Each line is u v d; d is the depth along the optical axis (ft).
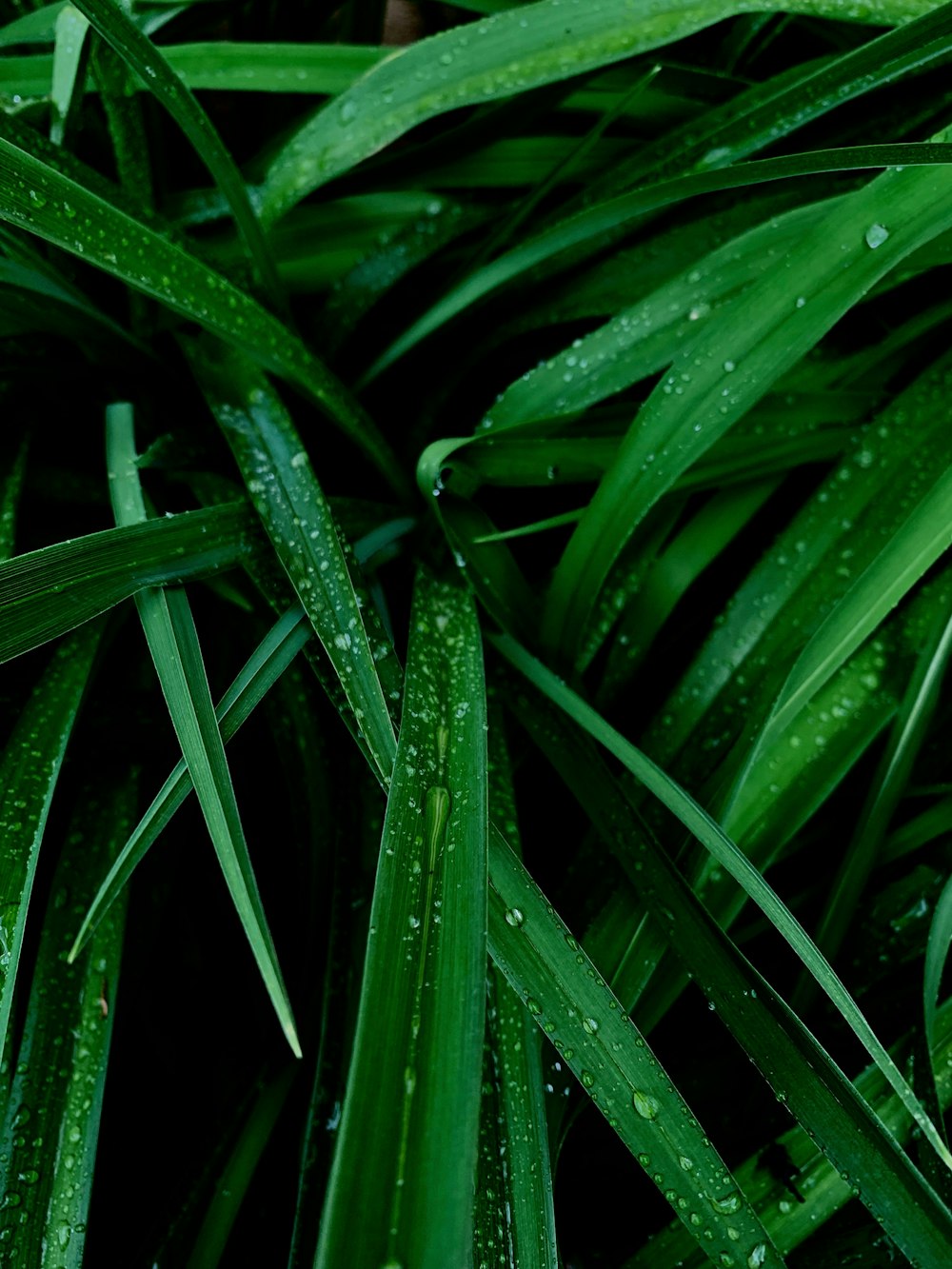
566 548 1.94
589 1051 1.75
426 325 2.02
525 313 2.09
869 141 2.04
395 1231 1.57
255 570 1.90
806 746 1.96
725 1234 1.75
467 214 2.09
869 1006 2.00
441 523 1.94
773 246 1.95
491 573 2.00
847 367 2.04
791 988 2.03
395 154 2.06
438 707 1.83
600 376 1.97
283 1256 1.95
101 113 2.12
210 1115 2.02
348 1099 1.60
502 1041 1.82
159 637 1.81
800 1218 1.87
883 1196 1.76
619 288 2.06
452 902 1.69
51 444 2.11
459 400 2.16
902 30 1.86
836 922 1.97
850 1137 1.77
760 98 2.01
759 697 1.98
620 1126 1.74
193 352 2.01
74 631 1.94
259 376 1.98
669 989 1.91
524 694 1.98
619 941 1.89
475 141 2.06
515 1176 1.77
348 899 1.94
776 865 2.08
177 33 2.15
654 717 2.01
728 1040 2.02
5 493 2.00
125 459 1.93
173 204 2.10
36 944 1.96
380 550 2.00
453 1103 1.61
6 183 1.75
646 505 1.91
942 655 1.96
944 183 1.85
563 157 2.08
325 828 1.99
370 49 2.05
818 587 1.99
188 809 2.04
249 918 1.67
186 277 1.86
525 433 1.99
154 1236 1.90
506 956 1.77
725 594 2.13
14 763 1.86
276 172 2.00
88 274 2.04
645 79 1.96
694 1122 1.75
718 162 1.98
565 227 1.93
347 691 1.80
